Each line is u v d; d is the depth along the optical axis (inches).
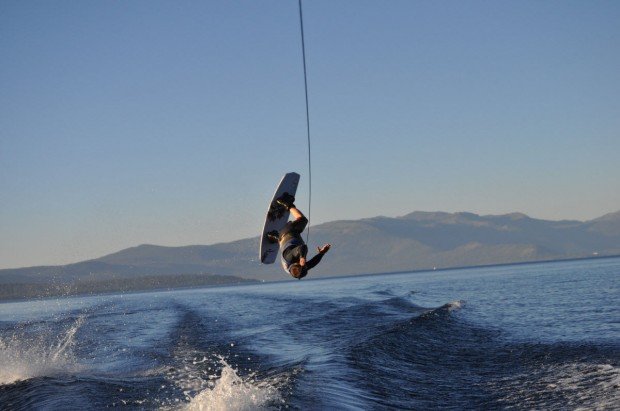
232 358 603.8
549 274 3213.6
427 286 2519.7
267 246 443.8
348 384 448.5
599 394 407.2
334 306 1317.7
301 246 388.5
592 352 550.0
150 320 1155.3
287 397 393.4
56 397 426.9
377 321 907.4
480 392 445.1
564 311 962.1
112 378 512.7
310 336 756.6
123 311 1541.6
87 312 1601.9
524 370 508.4
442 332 755.4
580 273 2987.2
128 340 813.2
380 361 553.3
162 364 583.5
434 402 419.8
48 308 2118.6
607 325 741.3
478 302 1275.8
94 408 392.8
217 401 386.0
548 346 602.9
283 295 2143.2
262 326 908.0
